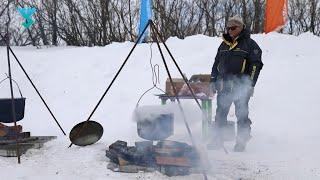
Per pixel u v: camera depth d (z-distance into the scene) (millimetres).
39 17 19438
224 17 20781
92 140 6426
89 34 19328
